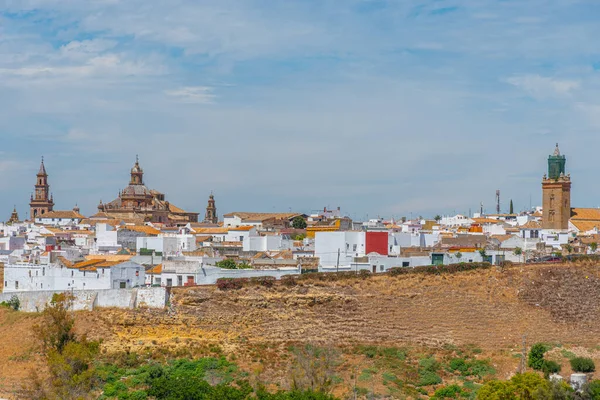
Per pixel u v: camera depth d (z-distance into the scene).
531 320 178.88
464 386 150.88
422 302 179.38
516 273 192.50
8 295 168.12
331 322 169.62
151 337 158.25
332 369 149.62
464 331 172.75
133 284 177.50
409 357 161.38
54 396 129.88
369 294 179.12
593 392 134.38
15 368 146.00
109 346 152.88
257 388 135.12
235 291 172.00
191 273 178.12
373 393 143.38
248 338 161.50
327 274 181.25
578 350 169.00
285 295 173.75
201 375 144.75
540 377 142.12
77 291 164.25
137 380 141.62
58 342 142.25
